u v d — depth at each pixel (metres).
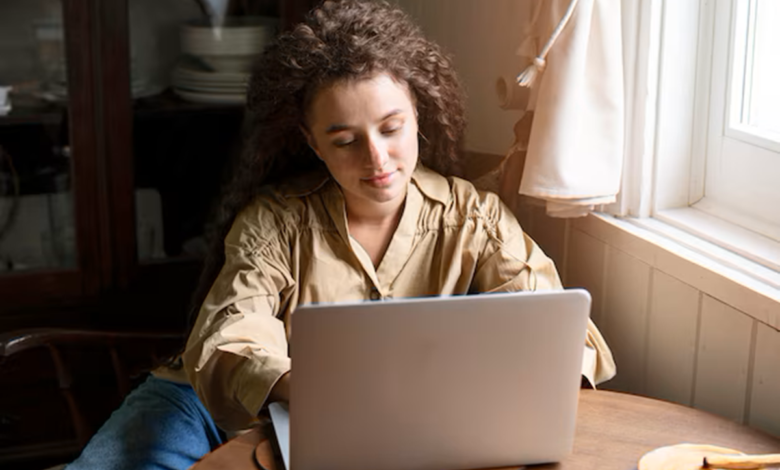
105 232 2.21
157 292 2.27
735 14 1.58
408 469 1.16
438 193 1.61
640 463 1.19
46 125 2.13
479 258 1.60
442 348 1.10
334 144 1.47
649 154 1.67
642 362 1.67
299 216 1.57
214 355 1.37
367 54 1.45
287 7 2.20
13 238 2.17
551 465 1.20
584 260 1.80
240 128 2.24
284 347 1.46
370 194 1.49
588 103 1.60
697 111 1.66
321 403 1.10
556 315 1.11
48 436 2.27
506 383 1.13
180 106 2.20
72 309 2.23
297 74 1.48
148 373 2.28
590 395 1.40
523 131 1.71
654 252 1.58
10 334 1.79
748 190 1.59
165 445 1.66
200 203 2.26
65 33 2.09
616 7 1.57
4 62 2.08
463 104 1.69
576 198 1.61
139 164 2.21
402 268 1.60
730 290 1.42
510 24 1.88
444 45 2.14
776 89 1.59
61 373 1.85
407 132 1.48
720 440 1.27
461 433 1.15
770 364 1.38
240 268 1.50
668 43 1.62
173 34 2.16
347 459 1.14
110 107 2.15
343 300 1.57
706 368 1.51
